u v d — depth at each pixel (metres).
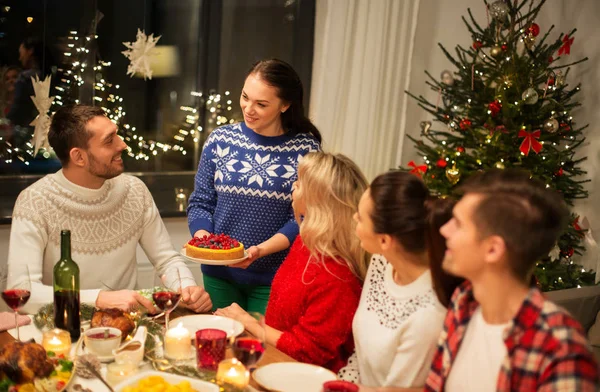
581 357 1.24
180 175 4.44
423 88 4.93
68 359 1.82
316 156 2.11
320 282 2.03
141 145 4.31
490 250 1.36
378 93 4.59
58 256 2.53
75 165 2.49
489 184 1.39
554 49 3.95
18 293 1.88
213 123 4.49
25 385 1.63
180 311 2.34
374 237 1.76
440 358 1.57
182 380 1.68
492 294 1.41
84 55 4.04
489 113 3.88
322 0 4.53
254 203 2.78
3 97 3.84
